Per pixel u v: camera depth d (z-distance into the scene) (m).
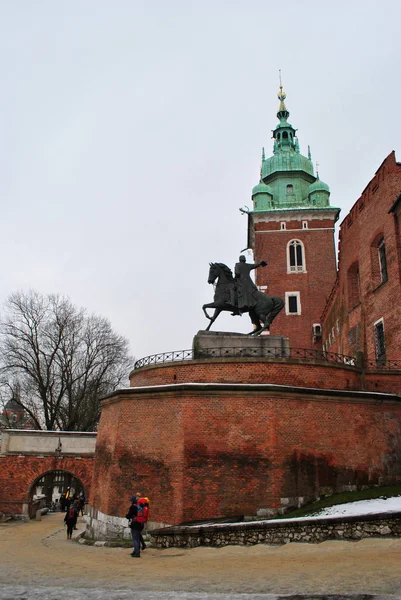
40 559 17.81
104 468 26.09
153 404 24.72
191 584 11.57
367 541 15.23
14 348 51.56
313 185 74.56
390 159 36.44
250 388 23.77
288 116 83.06
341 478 23.91
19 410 58.41
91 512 26.72
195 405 23.81
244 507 22.20
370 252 39.16
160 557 17.19
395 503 20.20
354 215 43.34
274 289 69.38
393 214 35.06
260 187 74.62
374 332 37.50
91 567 15.35
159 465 23.50
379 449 25.38
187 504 22.31
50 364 51.59
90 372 56.78
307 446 23.67
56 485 62.69
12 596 10.49
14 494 39.28
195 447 23.16
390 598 9.00
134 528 18.17
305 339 66.88
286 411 23.83
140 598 10.02
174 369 26.75
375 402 26.03
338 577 11.21
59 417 55.00
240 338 28.09
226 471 22.73
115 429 25.53
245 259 30.45
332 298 53.97
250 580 11.68
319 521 16.52
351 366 27.91
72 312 56.91
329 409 24.73
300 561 13.70
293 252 71.19
